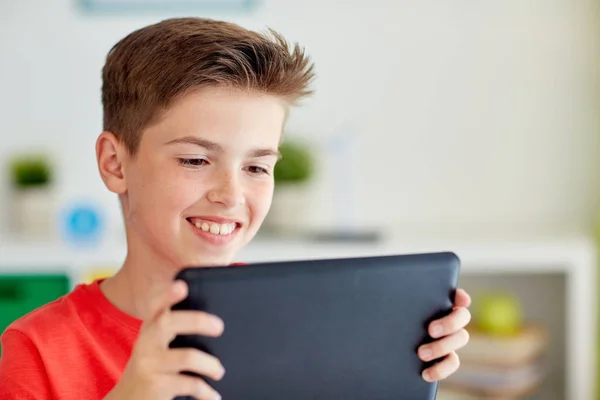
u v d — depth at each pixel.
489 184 2.51
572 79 2.46
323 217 2.56
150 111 0.92
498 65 2.49
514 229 2.49
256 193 0.93
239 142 0.90
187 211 0.92
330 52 2.53
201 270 0.66
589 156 2.46
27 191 2.49
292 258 2.18
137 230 0.98
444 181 2.53
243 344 0.68
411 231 2.49
